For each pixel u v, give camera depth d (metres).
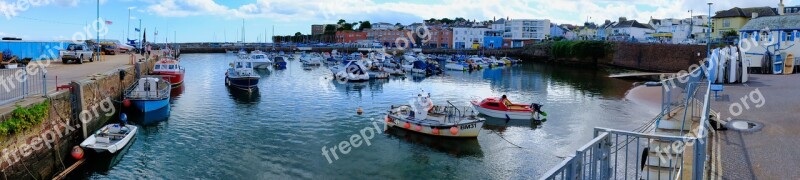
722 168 10.60
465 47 134.38
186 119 30.55
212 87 47.31
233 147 23.98
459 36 136.38
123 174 19.91
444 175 20.38
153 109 31.91
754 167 10.69
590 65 86.62
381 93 45.19
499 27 150.25
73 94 23.58
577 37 116.88
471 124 25.53
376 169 21.03
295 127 28.53
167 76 44.44
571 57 92.62
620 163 18.53
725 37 69.00
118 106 32.38
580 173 6.79
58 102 21.58
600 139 7.34
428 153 23.34
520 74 68.38
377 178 19.95
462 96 44.56
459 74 67.75
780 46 32.44
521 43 141.50
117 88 35.09
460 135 25.55
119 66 42.09
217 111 33.62
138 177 19.64
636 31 123.62
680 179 8.64
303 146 24.31
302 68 74.75
